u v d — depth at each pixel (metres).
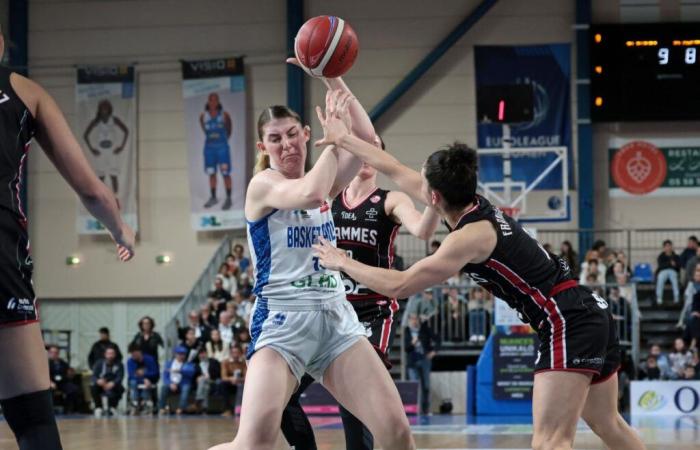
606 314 4.50
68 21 20.62
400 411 4.03
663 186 19.06
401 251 19.31
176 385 15.99
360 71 19.78
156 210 20.23
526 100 18.50
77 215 20.42
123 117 20.31
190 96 20.06
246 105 20.09
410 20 19.72
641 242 18.98
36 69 20.66
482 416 13.99
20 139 2.87
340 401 4.20
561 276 4.47
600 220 19.19
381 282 4.07
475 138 19.41
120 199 20.23
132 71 20.34
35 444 2.85
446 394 15.22
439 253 4.18
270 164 4.32
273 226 4.12
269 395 3.93
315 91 19.86
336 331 4.11
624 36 18.20
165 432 11.30
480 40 19.55
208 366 15.80
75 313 20.42
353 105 4.44
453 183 4.25
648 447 8.76
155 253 20.20
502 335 14.28
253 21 20.16
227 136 19.91
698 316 14.99
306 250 4.12
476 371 14.48
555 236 19.03
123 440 10.01
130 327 20.23
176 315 17.70
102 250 20.36
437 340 15.23
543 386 4.38
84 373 18.56
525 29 19.42
